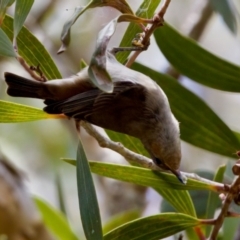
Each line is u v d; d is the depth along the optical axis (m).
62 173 5.72
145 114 3.62
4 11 3.66
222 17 3.91
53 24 5.20
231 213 3.66
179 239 3.68
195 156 5.68
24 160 5.70
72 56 5.08
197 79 3.79
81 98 3.61
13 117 3.68
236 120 6.52
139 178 3.67
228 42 6.21
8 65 4.85
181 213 3.68
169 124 3.62
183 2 5.57
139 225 3.67
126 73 3.62
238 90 3.78
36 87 3.62
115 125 3.62
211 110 3.78
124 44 3.69
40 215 3.92
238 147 3.78
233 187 3.65
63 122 5.07
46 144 5.77
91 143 4.61
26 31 3.69
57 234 3.92
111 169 3.67
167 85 3.77
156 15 3.64
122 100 3.61
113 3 3.63
